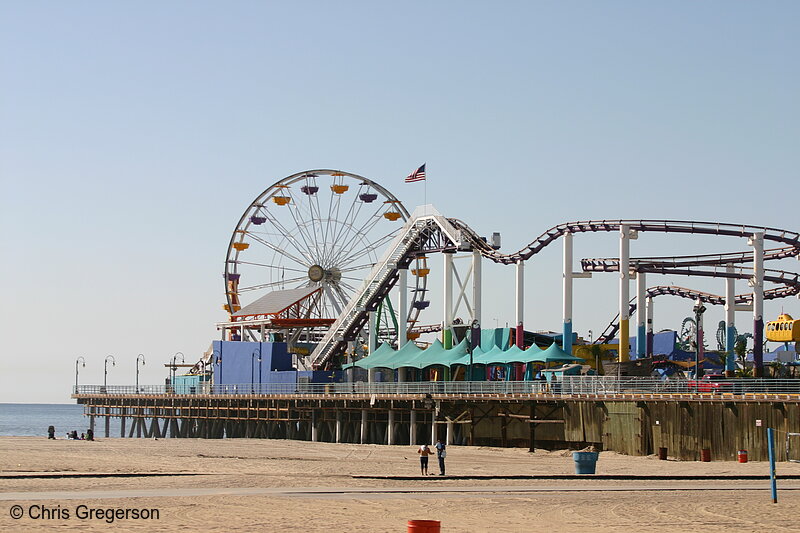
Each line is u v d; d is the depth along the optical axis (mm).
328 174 150375
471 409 100625
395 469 68500
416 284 143250
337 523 39375
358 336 135250
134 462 73625
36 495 46906
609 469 67875
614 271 118062
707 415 78375
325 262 149250
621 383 90500
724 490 53000
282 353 134875
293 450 95562
